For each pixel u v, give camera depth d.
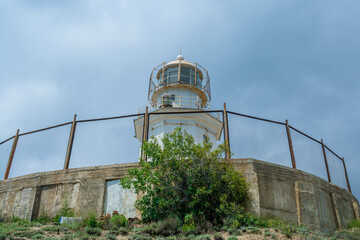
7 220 16.34
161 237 11.94
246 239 11.71
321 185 17.81
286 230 12.98
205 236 11.73
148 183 14.82
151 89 26.08
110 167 16.70
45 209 16.69
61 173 17.27
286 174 16.39
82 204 16.11
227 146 15.47
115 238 11.84
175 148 14.95
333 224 17.36
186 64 25.91
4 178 18.73
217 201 14.07
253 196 14.87
